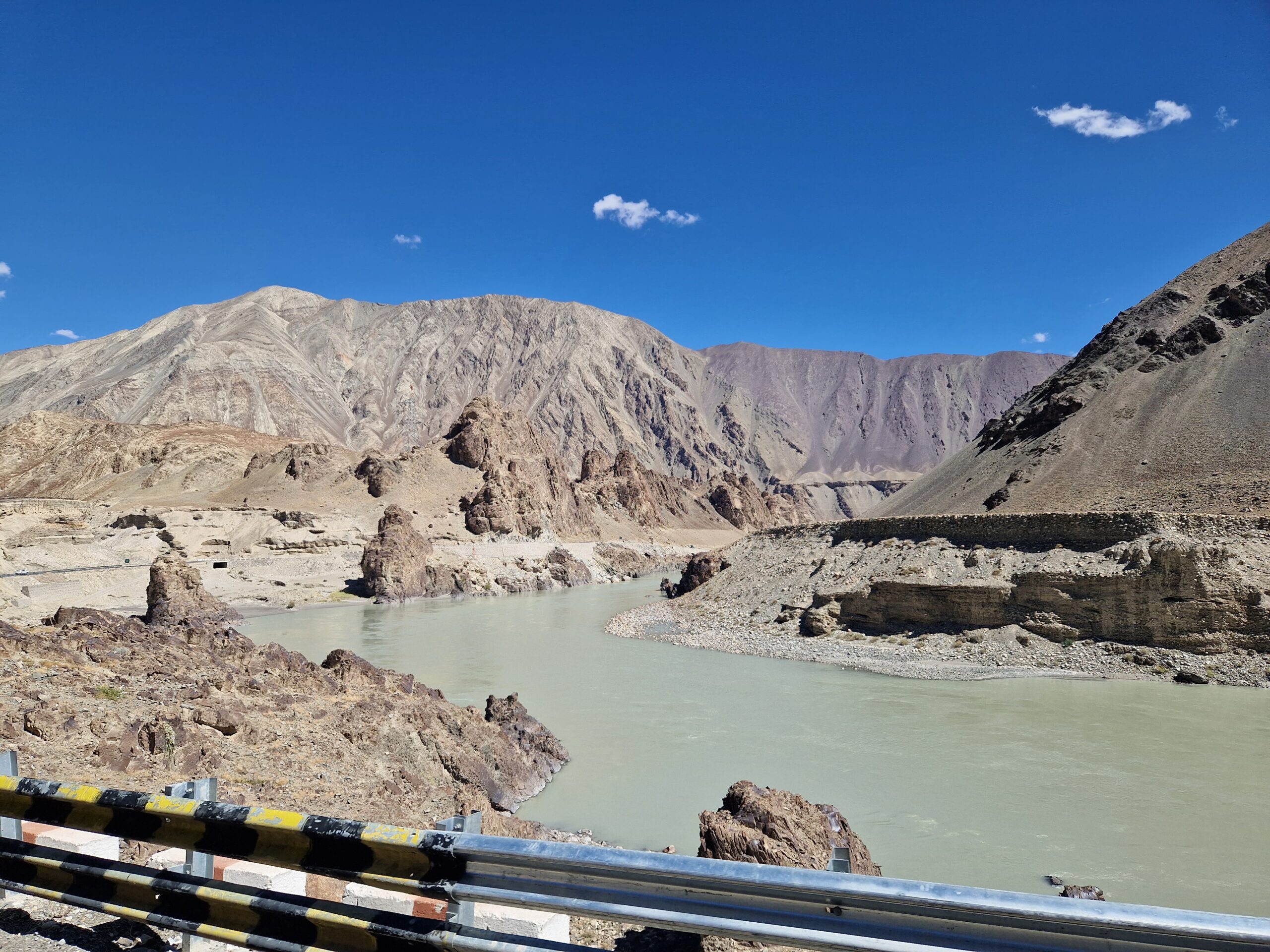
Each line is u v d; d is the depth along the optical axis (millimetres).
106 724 20922
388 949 6031
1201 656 54688
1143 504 72500
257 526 128375
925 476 127750
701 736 40750
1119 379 97188
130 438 199000
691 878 5387
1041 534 67375
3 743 18547
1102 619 58719
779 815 16594
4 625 26500
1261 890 23547
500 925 9023
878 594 70062
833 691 51781
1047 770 34781
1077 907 4660
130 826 7180
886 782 33375
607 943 13484
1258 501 64938
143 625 35094
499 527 153875
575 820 29547
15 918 7691
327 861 6383
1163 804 30469
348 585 117625
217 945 7484
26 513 119062
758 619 80062
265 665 33812
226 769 21391
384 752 27812
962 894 4879
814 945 5180
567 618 93438
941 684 53469
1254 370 84188
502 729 36219
